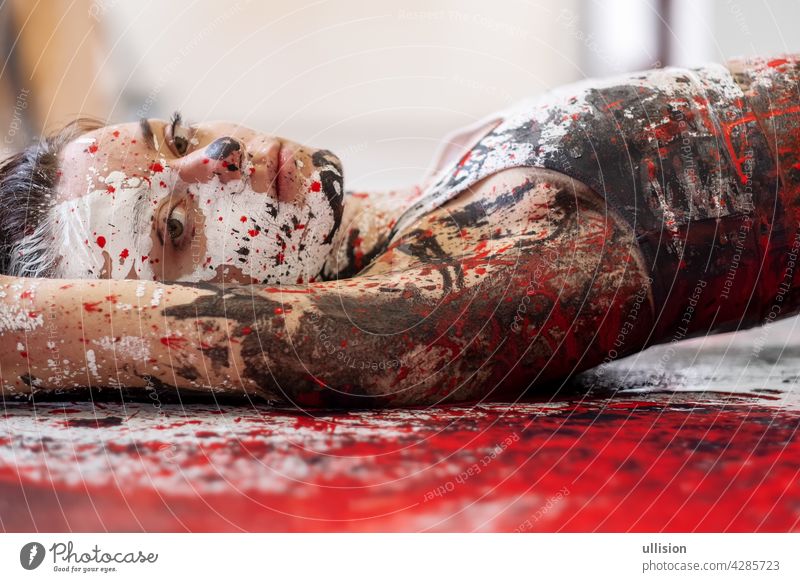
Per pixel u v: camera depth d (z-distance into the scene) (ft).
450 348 3.09
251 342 2.97
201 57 14.38
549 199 3.32
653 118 3.41
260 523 2.20
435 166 4.87
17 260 3.51
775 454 2.55
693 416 3.06
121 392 3.16
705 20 11.51
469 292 3.14
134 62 11.70
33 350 3.02
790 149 3.50
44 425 2.92
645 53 12.68
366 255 4.06
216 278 3.46
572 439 2.72
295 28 14.70
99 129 3.55
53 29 9.71
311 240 3.60
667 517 2.15
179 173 3.38
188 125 3.79
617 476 2.38
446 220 3.50
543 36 14.44
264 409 3.18
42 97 9.57
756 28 11.01
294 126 14.93
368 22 14.83
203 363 2.98
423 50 14.92
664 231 3.30
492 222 3.41
